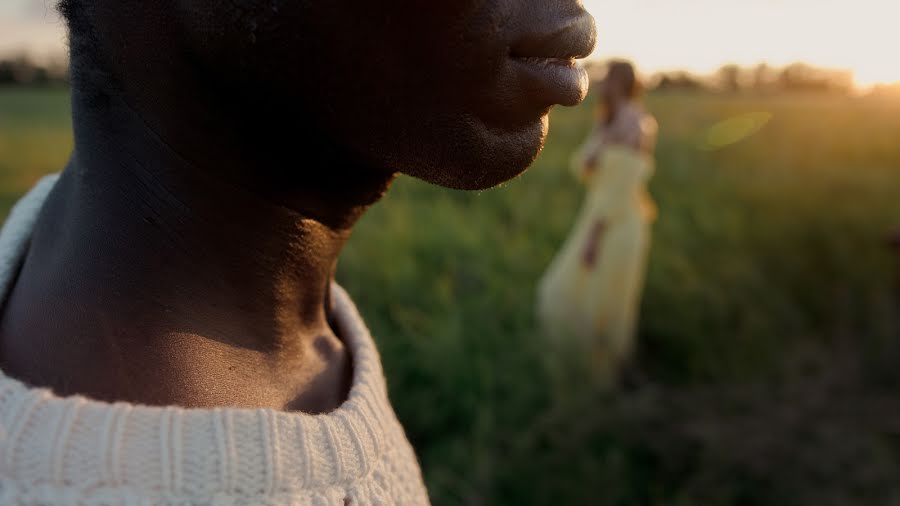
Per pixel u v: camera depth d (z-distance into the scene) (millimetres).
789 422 3941
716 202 7488
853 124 10953
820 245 6203
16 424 566
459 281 4875
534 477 3295
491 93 647
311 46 601
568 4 683
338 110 638
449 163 676
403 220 5668
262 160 668
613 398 4113
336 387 833
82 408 570
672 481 3549
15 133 17078
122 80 623
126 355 628
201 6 586
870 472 3557
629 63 4578
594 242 4383
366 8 592
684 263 5430
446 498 3141
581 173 4680
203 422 590
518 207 6695
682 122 13477
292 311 768
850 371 4520
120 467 561
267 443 605
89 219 640
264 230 702
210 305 682
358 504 680
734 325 4969
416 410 3691
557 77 675
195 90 624
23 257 763
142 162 641
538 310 4660
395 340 4004
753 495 3514
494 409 3707
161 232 650
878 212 6863
